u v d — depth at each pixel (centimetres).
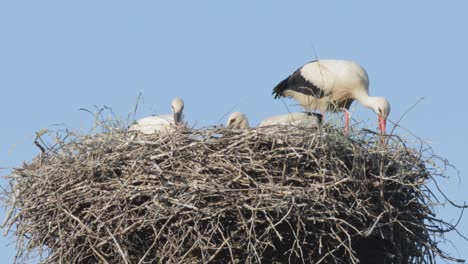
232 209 1389
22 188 1495
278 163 1435
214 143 1449
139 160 1443
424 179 1520
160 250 1418
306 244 1447
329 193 1414
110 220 1396
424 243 1511
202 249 1370
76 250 1448
